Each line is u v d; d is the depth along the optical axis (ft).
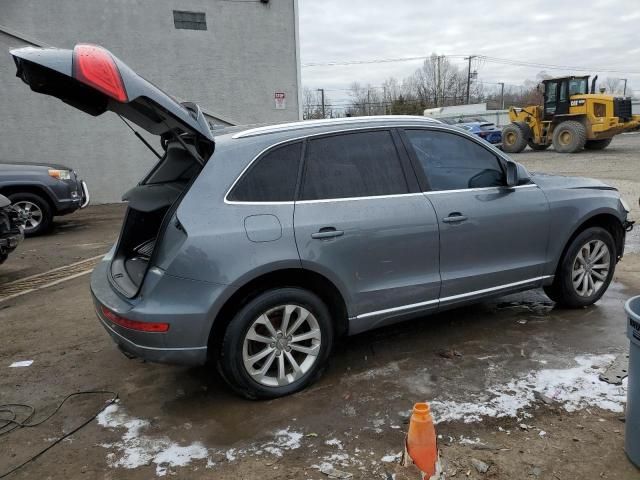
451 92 245.65
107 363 13.00
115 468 8.86
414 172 11.96
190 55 42.63
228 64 43.62
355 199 11.10
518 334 13.51
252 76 44.39
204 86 43.32
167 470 8.75
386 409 10.24
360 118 11.91
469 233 12.34
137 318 9.61
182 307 9.58
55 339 14.71
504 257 13.08
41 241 29.45
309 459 8.84
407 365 12.05
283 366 10.71
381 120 11.98
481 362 12.01
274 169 10.52
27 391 11.69
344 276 10.89
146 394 11.35
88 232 31.99
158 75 42.11
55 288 19.98
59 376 12.38
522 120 76.18
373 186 11.41
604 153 67.36
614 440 8.96
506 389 10.75
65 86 9.36
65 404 11.07
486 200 12.67
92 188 42.93
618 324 13.91
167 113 9.46
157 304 9.60
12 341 14.70
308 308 10.69
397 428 9.60
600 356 12.03
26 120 40.52
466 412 9.96
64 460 9.14
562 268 14.33
